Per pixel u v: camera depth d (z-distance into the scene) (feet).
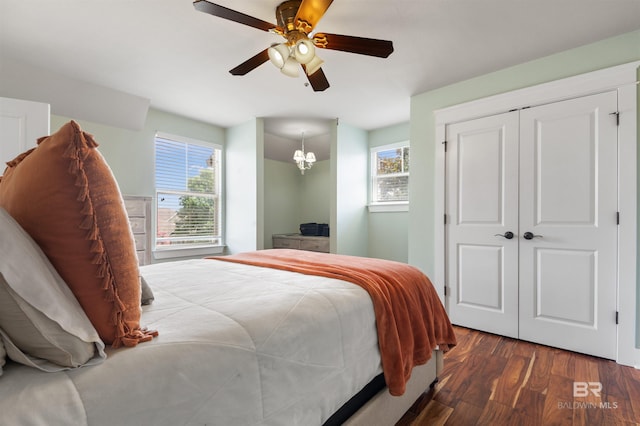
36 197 1.97
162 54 7.37
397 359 3.86
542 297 7.50
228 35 6.61
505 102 8.10
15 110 6.42
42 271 1.81
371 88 9.41
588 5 5.66
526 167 7.76
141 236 9.78
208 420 2.13
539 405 4.98
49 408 1.59
